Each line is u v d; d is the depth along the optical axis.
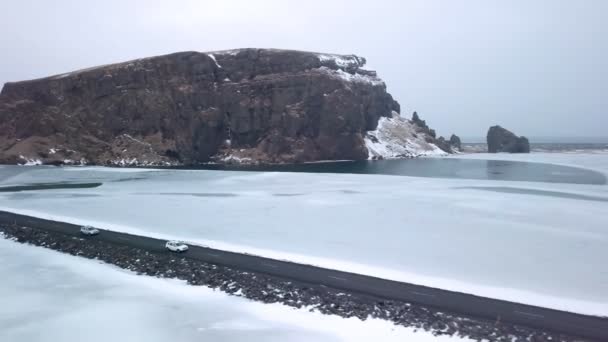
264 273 38.16
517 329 27.31
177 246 44.94
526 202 63.84
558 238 45.19
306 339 26.88
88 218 61.69
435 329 27.52
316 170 121.00
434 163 141.12
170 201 72.75
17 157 138.25
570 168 123.12
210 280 36.69
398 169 123.25
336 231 50.81
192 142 148.25
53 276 39.09
